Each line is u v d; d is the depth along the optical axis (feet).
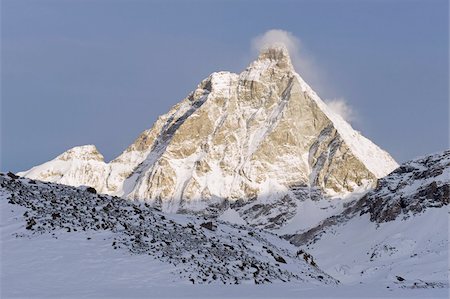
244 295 188.75
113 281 193.98
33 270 193.77
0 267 193.36
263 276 228.63
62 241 211.41
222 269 220.43
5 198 230.07
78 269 197.57
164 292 185.88
